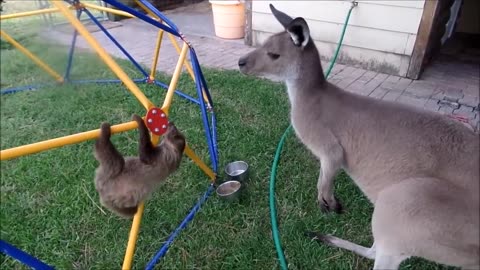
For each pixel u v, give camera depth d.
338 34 6.05
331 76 5.69
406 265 2.50
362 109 2.22
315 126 2.37
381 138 2.08
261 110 4.43
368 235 2.75
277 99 4.68
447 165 1.89
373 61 5.89
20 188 3.24
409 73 5.59
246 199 3.08
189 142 3.79
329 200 2.59
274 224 2.74
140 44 7.18
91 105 4.52
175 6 10.26
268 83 5.16
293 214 2.92
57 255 2.62
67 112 4.27
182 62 2.91
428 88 5.26
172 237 2.70
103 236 2.75
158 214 2.94
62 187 3.23
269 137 3.87
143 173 2.02
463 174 1.84
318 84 2.44
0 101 3.14
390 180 2.05
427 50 5.54
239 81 5.23
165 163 2.11
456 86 5.32
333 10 5.91
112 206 2.04
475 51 6.72
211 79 5.32
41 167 3.48
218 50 6.86
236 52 6.75
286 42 2.45
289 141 3.81
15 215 2.92
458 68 5.98
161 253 2.59
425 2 5.09
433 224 1.79
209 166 3.49
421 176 1.93
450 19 7.17
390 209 1.91
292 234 2.73
